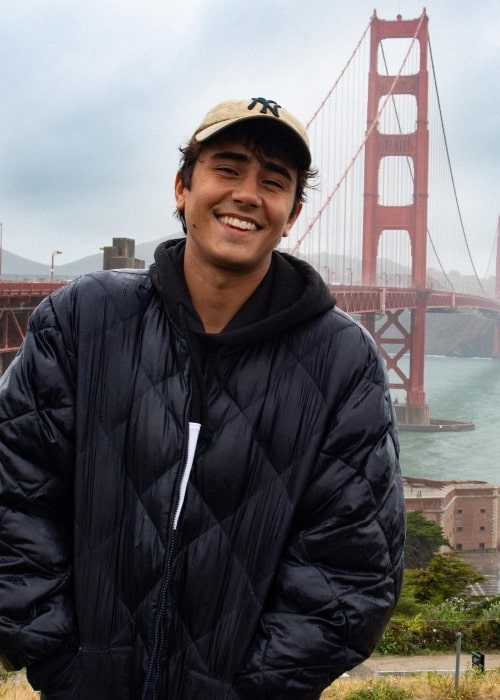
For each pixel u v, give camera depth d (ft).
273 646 4.83
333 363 5.20
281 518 4.98
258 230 5.08
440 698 20.48
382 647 32.17
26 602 4.92
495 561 136.26
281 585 4.99
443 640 33.14
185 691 4.87
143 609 4.92
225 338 5.07
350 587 4.93
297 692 4.80
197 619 4.92
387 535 5.03
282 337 5.23
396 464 5.25
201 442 5.02
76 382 5.23
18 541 5.03
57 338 5.27
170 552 4.91
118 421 5.13
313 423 5.09
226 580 4.94
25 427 5.16
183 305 5.21
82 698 4.94
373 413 5.15
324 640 4.81
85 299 5.36
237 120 4.93
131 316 5.32
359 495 4.98
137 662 4.93
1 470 5.16
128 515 5.03
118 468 5.08
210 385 5.11
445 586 58.34
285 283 5.35
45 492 5.14
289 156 5.09
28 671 5.08
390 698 19.98
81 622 5.00
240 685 4.87
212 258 5.08
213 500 4.97
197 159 5.19
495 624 33.53
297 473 5.03
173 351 5.18
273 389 5.11
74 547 5.06
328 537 4.97
